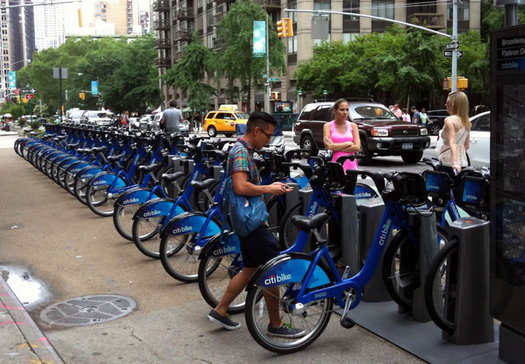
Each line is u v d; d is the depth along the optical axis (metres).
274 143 8.88
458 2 26.20
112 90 80.25
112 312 5.19
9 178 14.52
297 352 4.26
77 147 14.10
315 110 19.03
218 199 5.81
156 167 7.98
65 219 9.27
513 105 3.64
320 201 5.56
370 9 51.62
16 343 4.35
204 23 70.38
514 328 3.77
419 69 40.16
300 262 4.13
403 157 17.34
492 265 3.88
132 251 7.26
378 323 4.68
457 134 6.43
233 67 44.81
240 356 4.23
